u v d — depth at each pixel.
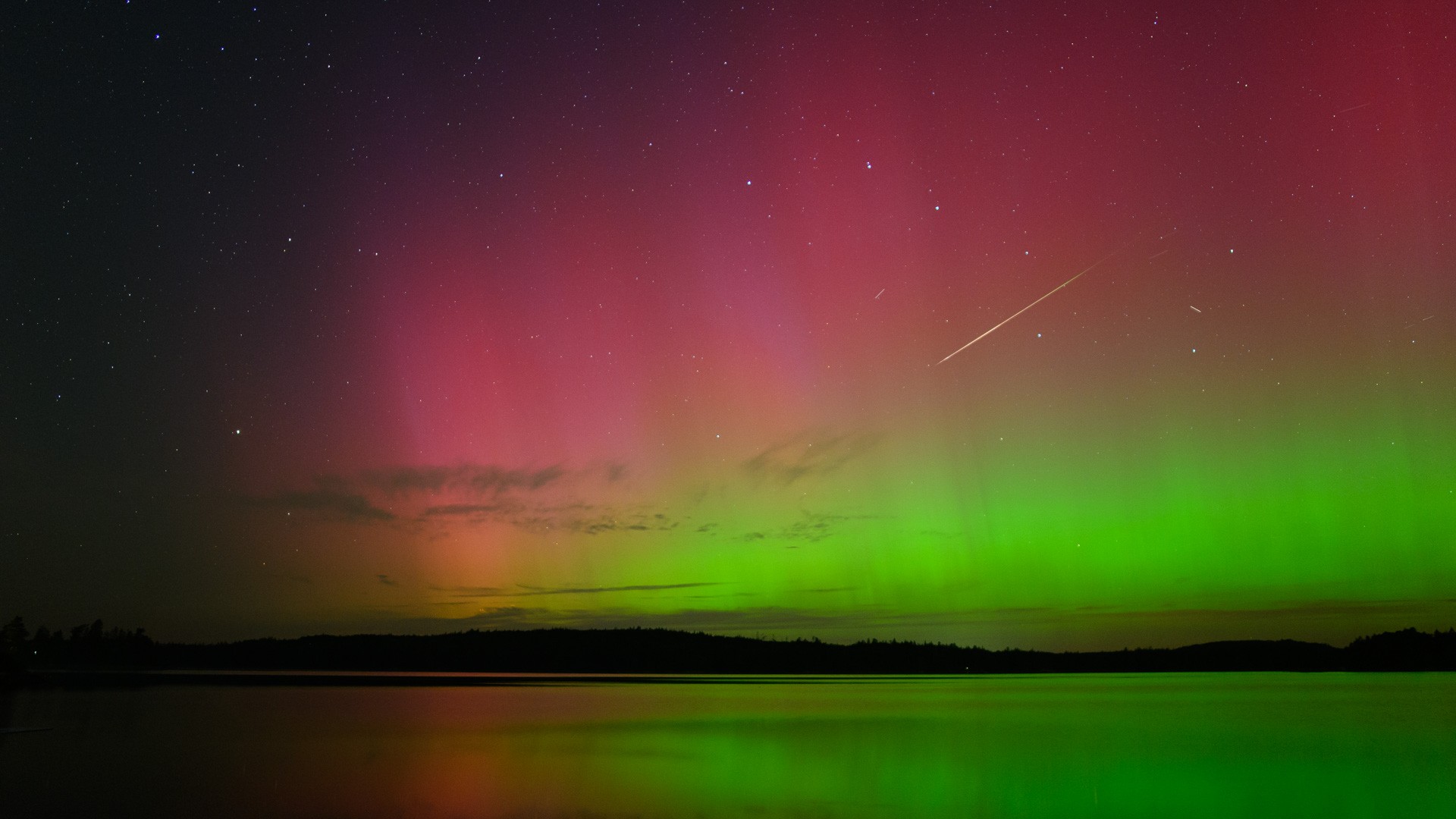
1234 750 20.05
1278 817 13.11
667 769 16.56
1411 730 24.84
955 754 19.06
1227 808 13.66
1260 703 35.84
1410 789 15.48
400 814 12.22
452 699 36.72
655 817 12.20
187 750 18.64
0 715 26.17
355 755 18.22
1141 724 26.11
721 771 16.31
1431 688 50.03
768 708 32.78
